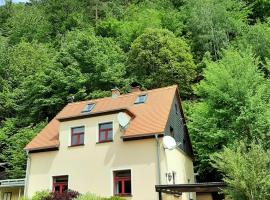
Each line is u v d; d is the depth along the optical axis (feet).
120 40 164.04
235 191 46.34
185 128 88.63
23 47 156.04
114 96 84.74
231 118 83.30
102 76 123.13
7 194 83.46
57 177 72.23
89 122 72.90
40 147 74.69
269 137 75.61
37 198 62.69
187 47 137.69
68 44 141.69
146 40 133.49
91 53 129.90
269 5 162.30
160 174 62.49
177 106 82.84
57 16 205.77
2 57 150.82
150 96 80.18
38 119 126.21
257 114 78.74
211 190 57.82
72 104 85.46
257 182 44.62
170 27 162.71
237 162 47.52
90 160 69.56
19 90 134.00
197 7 157.58
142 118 71.36
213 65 94.22
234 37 149.69
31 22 199.11
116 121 70.28
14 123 125.80
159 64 127.34
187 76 126.21
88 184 67.87
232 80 84.99
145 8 191.93
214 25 149.38
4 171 109.70
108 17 193.98
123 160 66.49
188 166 84.28
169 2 196.24
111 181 66.08
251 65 90.38
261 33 127.03
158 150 64.08
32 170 74.49
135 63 132.87
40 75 129.08
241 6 163.32
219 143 85.92
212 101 87.35
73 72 125.59
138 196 62.85
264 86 82.48
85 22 199.31
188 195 77.05
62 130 74.95
